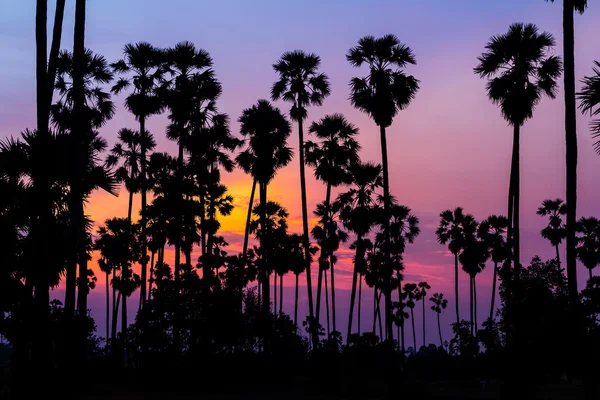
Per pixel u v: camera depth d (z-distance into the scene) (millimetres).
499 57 28156
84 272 25391
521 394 21438
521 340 19656
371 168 37094
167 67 37906
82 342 21172
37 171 14180
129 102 38219
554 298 18938
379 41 30859
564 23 16891
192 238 37969
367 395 27734
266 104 39344
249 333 31281
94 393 22109
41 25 15688
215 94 37188
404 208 50031
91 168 15141
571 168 16516
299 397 25672
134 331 29438
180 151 36281
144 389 25875
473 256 65312
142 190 39938
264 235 43250
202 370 27969
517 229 26609
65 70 30281
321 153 38938
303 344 35031
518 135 27719
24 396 14461
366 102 30234
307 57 37844
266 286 35875
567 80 16766
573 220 16422
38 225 14508
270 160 38812
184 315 28844
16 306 14602
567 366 17156
